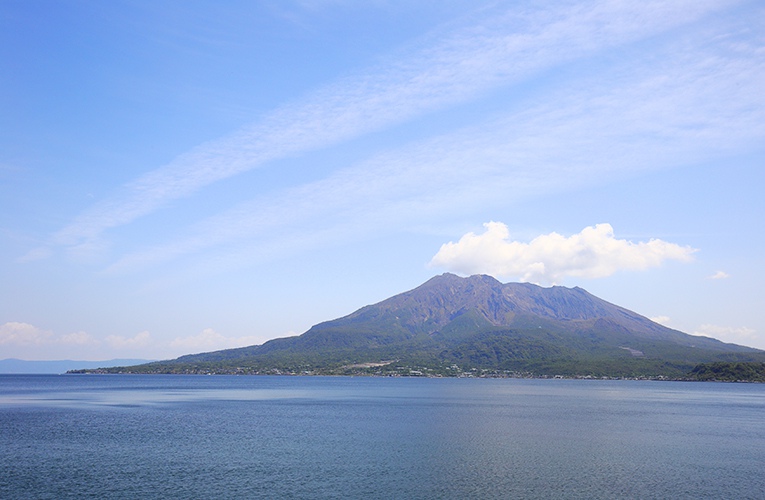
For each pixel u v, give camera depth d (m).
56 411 153.75
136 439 99.81
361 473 72.38
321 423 125.88
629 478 70.94
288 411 157.25
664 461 82.06
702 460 83.38
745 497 63.06
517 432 110.81
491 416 143.62
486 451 88.12
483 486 66.25
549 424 125.94
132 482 67.31
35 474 71.19
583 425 125.06
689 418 145.88
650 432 114.44
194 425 121.38
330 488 65.00
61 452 86.38
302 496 61.78
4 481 67.56
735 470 76.50
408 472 72.94
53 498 60.75
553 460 81.50
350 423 125.94
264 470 73.94
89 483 66.75
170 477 69.94
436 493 63.31
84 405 175.75
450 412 154.88
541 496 62.50
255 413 150.88
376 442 96.88
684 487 66.88
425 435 105.81
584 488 65.88
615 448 92.62
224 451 87.56
